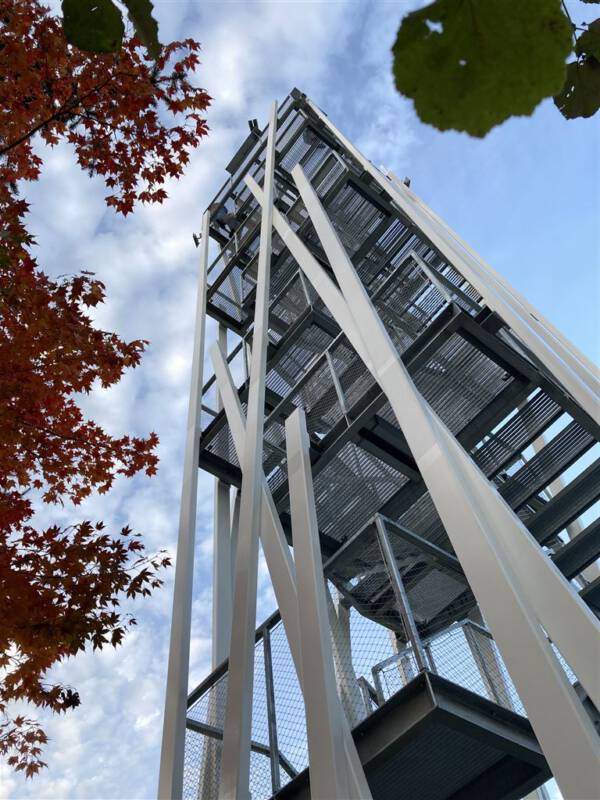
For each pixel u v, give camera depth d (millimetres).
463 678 4953
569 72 712
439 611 6047
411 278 9250
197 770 5938
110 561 5328
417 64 396
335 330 9664
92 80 5117
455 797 5172
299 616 4852
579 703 3479
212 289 12250
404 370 5941
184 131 5656
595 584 6922
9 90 5031
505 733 4586
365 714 5102
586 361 6711
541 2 389
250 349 10984
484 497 4758
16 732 6301
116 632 5168
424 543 6016
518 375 7445
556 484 9867
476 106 394
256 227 12461
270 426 9078
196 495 8023
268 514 6574
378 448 7629
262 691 5844
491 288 7176
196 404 9609
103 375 6008
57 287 5680
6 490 5949
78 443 6172
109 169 5766
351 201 11125
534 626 3818
